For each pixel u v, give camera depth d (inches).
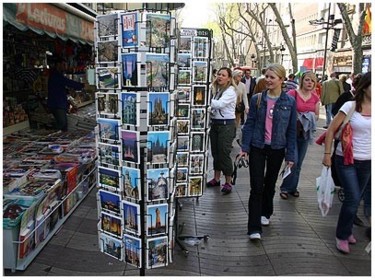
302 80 193.9
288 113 148.9
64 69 330.6
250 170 154.3
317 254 144.6
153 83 106.3
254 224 154.7
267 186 161.5
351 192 142.3
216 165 217.3
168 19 105.2
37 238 137.5
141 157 109.3
